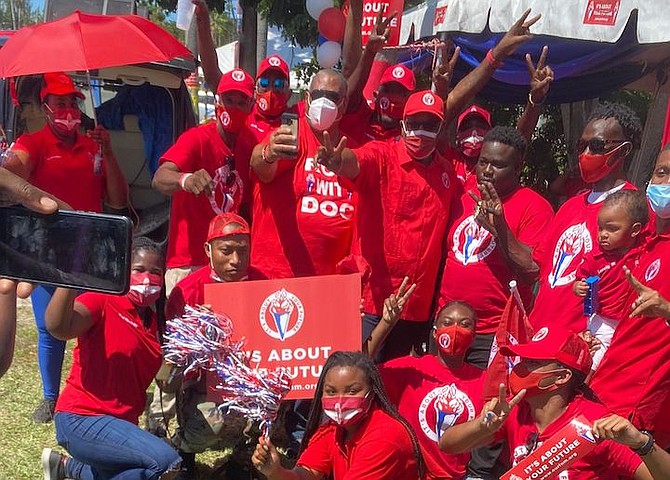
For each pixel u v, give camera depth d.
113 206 6.27
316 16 6.86
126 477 4.16
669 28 5.56
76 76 7.66
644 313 3.22
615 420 2.90
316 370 4.19
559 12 6.30
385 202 4.56
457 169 5.37
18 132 7.24
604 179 4.20
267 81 5.27
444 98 5.45
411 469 3.46
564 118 10.84
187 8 6.11
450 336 4.21
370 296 4.65
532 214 4.71
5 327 2.59
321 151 4.15
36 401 6.38
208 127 5.13
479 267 4.64
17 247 2.12
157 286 4.31
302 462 3.62
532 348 3.21
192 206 5.20
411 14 9.06
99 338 4.23
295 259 4.84
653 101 9.09
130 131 7.84
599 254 4.01
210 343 4.05
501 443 4.40
